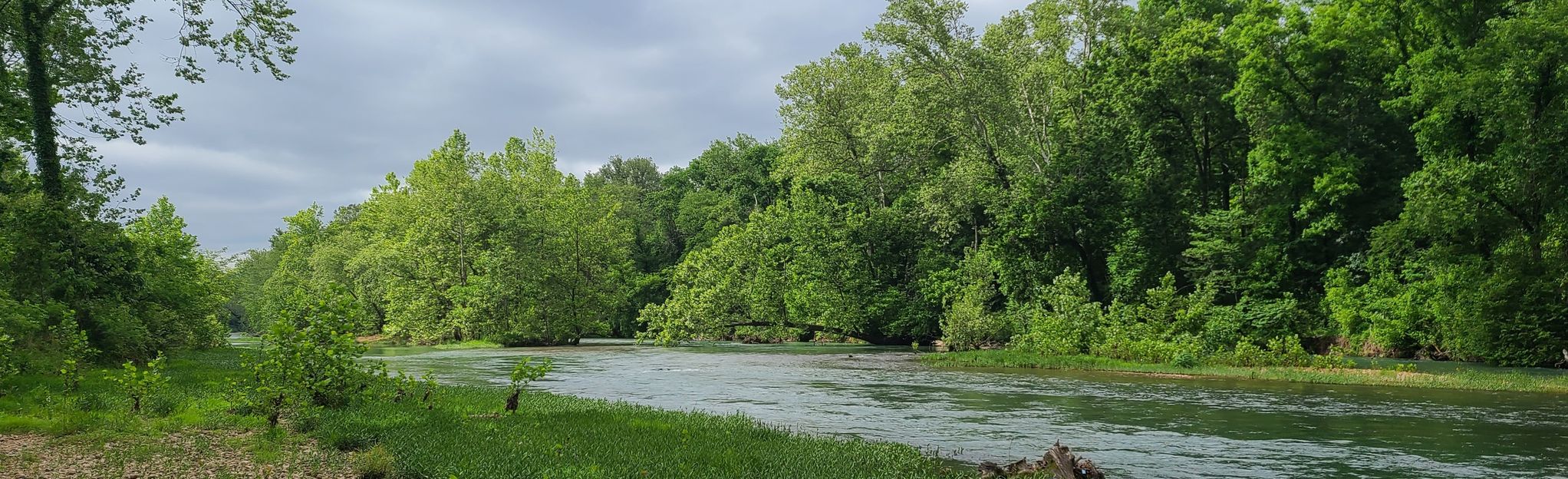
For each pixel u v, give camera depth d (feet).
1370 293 109.81
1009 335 130.93
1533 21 90.12
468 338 179.22
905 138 155.74
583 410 49.42
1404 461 36.91
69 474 28.66
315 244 283.79
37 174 82.12
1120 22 140.36
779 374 88.84
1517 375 76.18
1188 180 142.61
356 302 50.39
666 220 286.66
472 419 43.24
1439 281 97.50
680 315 165.68
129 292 88.12
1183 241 137.69
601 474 29.19
